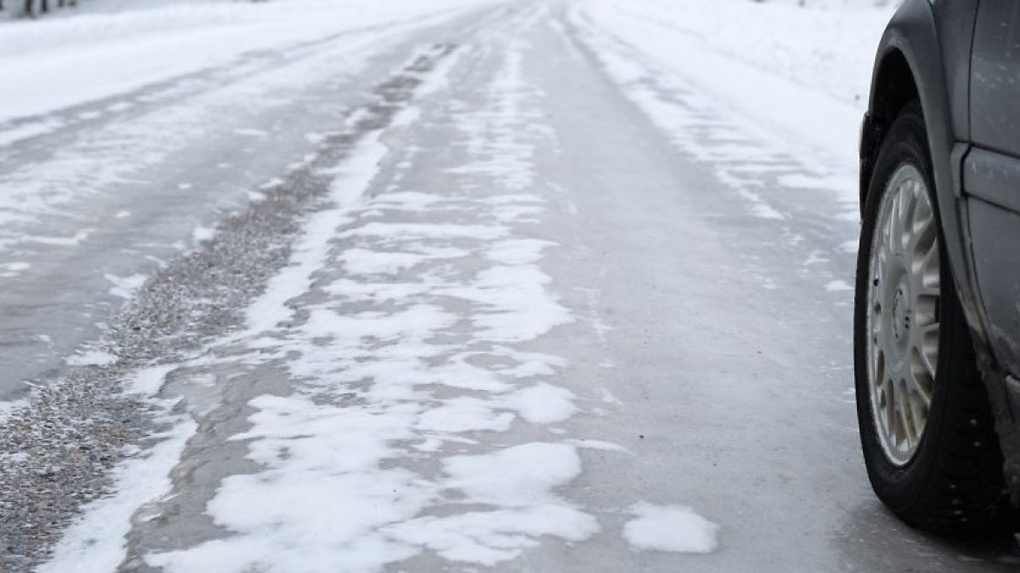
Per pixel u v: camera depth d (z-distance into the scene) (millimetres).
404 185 9406
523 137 12336
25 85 17047
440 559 2988
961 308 2855
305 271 6645
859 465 3732
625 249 7133
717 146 11977
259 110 14594
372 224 7840
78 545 3195
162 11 32812
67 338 5359
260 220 8141
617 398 4363
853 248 7305
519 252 6957
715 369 4777
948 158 2910
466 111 14703
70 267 6711
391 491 3432
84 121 13250
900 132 3338
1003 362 2656
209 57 22484
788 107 15859
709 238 7523
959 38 2930
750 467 3688
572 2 60719
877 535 3195
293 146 11648
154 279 6527
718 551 3084
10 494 3555
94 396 4566
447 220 7961
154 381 4742
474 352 4930
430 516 3252
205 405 4387
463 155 11047
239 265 6855
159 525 3242
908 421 3197
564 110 14922
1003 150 2664
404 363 4781
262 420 4125
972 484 2936
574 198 8883
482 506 3328
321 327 5402
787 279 6473
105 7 77562
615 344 5105
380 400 4309
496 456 3719
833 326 5531
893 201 3361
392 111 14648
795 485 3549
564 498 3400
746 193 9281
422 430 3967
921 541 3162
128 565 3010
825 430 4066
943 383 2900
